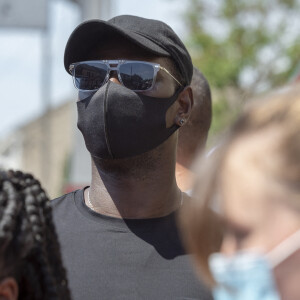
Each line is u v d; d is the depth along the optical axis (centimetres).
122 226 268
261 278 144
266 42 2072
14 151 4288
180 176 351
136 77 276
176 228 269
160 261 259
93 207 278
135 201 273
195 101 356
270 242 143
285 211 143
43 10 1103
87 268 258
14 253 181
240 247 146
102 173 277
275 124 148
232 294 148
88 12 889
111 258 260
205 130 362
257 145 147
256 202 144
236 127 154
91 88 280
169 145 280
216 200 150
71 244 265
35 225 189
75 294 254
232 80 2027
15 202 183
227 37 2114
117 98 272
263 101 155
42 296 190
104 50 282
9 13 1114
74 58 289
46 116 3269
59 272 205
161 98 277
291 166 143
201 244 153
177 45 287
